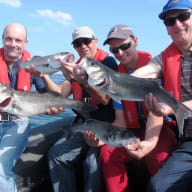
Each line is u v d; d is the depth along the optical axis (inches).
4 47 78.7
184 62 67.8
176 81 67.4
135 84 62.3
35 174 71.4
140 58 80.5
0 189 60.1
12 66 80.1
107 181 63.6
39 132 85.7
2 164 62.7
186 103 62.9
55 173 69.1
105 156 65.1
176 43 68.4
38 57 72.8
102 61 84.4
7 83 78.2
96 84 63.9
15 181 64.2
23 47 80.7
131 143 59.5
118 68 82.6
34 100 67.9
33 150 76.2
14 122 76.2
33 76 82.3
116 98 64.6
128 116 75.2
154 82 60.8
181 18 65.9
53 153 69.1
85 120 64.5
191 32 66.5
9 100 66.1
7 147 67.3
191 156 58.1
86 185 65.5
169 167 57.3
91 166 65.5
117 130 60.6
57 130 87.0
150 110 60.9
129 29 78.2
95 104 71.8
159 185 55.0
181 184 55.3
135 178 72.9
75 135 72.0
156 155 63.6
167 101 59.4
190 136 62.2
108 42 79.3
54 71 73.6
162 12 68.6
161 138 66.1
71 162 69.4
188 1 66.5
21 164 69.2
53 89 80.2
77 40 84.7
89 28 87.0
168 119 70.6
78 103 66.9
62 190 68.8
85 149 71.9
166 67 69.2
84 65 63.5
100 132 62.4
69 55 72.7
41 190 73.4
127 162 67.5
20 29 78.3
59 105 68.1
